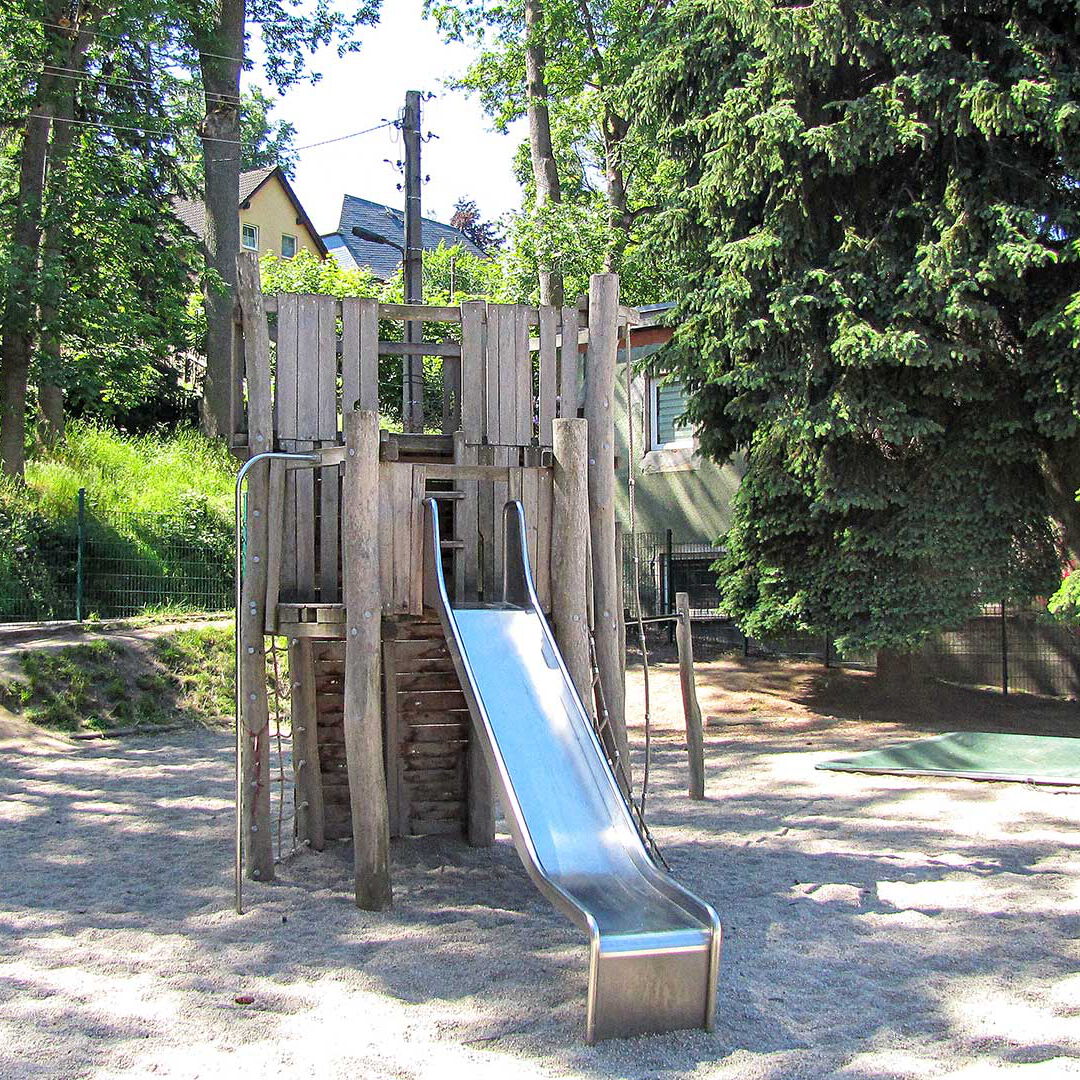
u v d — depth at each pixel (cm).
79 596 1596
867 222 1421
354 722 661
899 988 531
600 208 2750
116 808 962
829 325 1370
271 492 732
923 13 1316
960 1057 455
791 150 1387
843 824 888
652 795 1013
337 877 736
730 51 1484
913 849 804
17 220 1911
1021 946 593
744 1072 439
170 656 1524
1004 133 1304
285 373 744
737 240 1459
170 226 2180
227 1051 452
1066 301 1273
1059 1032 480
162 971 550
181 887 714
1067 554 1404
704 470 2120
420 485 694
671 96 1542
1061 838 834
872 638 1372
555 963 563
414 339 1077
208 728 1441
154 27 2078
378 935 611
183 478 2180
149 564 1803
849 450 1380
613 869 557
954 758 1138
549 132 2744
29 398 2214
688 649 1001
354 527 658
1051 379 1297
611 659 753
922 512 1358
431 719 845
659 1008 477
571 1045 464
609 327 773
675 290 1570
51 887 713
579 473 713
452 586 750
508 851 810
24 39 1881
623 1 2692
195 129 2286
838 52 1362
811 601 1429
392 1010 499
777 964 564
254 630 727
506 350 781
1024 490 1371
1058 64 1303
